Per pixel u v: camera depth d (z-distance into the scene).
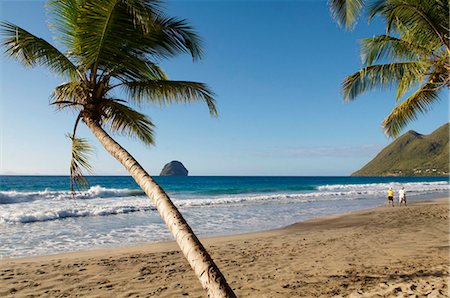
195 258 2.24
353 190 44.00
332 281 5.80
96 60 4.51
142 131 6.01
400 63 8.08
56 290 5.82
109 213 18.00
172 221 2.51
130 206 20.88
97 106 4.59
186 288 5.83
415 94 8.45
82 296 5.50
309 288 5.47
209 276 2.15
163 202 2.68
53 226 13.93
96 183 63.72
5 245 10.31
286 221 15.93
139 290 5.76
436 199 27.27
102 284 6.13
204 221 15.95
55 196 26.08
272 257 8.10
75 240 11.14
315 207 22.45
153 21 4.24
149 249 9.64
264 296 5.20
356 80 8.86
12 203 22.75
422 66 7.32
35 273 6.91
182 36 5.04
